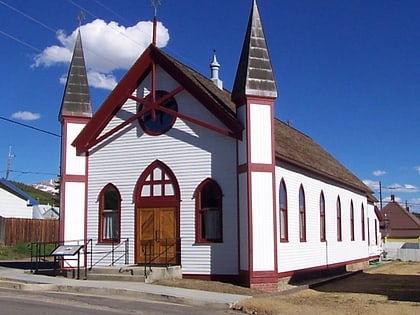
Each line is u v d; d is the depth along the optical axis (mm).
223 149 24797
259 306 18375
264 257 23016
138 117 26500
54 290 21500
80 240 27000
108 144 27297
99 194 27156
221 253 24312
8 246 46906
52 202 89250
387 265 45094
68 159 27391
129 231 26375
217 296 20109
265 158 23531
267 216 23250
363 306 19234
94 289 20953
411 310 18422
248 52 24031
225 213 24406
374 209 49438
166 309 17500
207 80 30484
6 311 15383
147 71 26922
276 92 23891
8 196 59344
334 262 34125
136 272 23812
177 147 25812
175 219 25562
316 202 31609
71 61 28594
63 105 27734
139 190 26391
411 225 79250
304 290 24656
